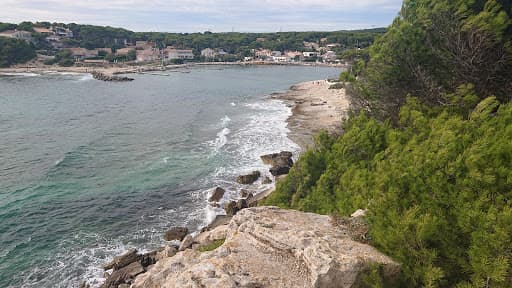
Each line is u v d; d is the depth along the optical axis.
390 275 9.90
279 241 11.66
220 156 45.25
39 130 57.16
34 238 27.38
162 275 12.27
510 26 15.45
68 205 32.47
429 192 10.27
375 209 11.20
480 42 15.09
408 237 9.61
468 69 15.98
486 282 8.24
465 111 14.28
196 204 33.25
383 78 19.12
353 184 15.99
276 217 13.76
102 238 27.70
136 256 24.47
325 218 13.81
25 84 112.69
